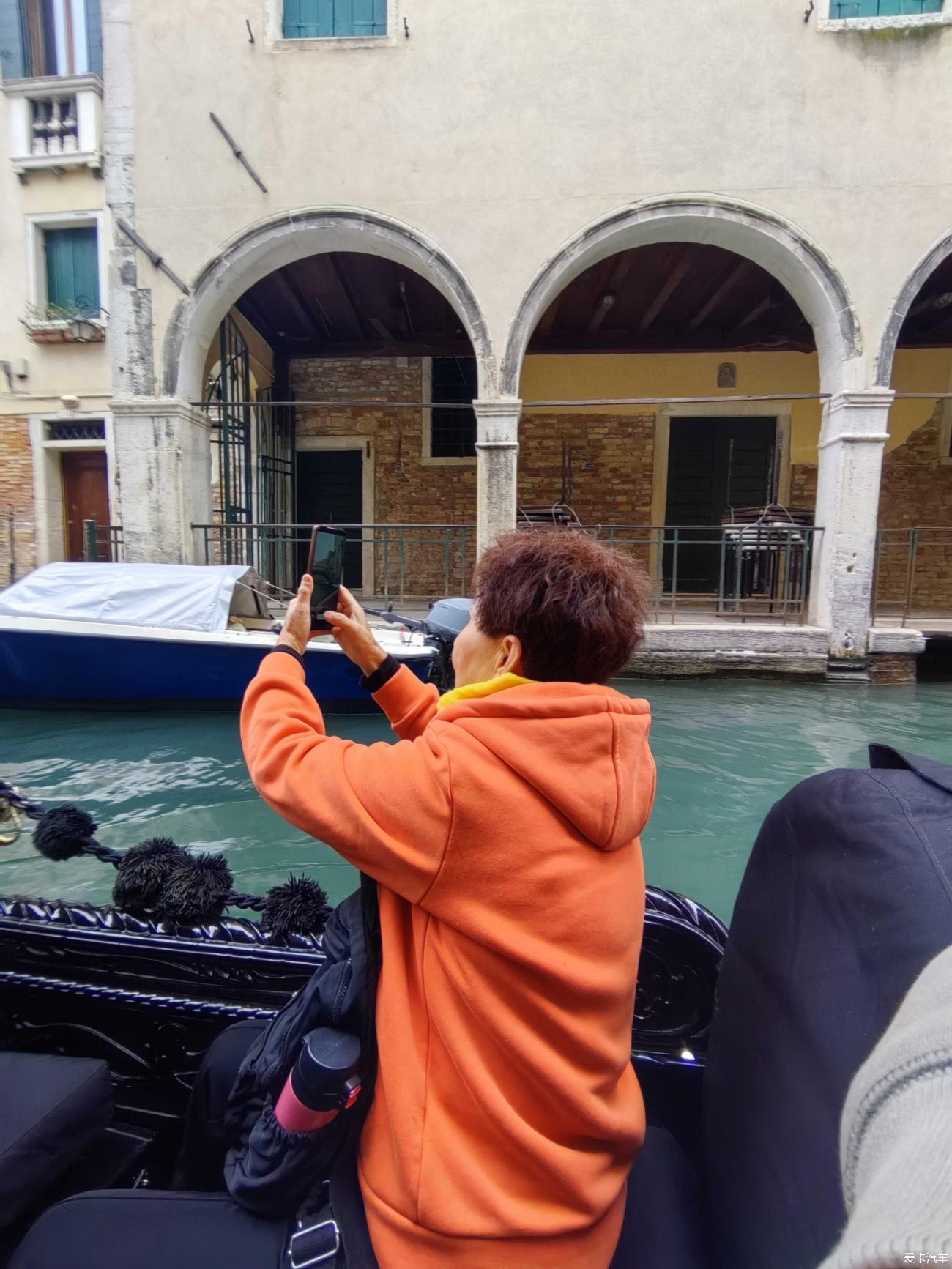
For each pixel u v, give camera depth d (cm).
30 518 1063
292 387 1126
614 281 855
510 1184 73
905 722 562
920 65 674
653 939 123
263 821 373
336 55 711
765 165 690
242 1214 90
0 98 973
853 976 70
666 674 737
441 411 1119
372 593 1129
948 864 68
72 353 1030
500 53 703
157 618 589
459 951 76
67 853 151
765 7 680
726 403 1039
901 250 686
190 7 715
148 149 725
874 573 718
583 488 1073
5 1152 100
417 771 77
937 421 1004
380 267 850
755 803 391
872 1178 39
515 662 86
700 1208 95
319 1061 81
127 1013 141
